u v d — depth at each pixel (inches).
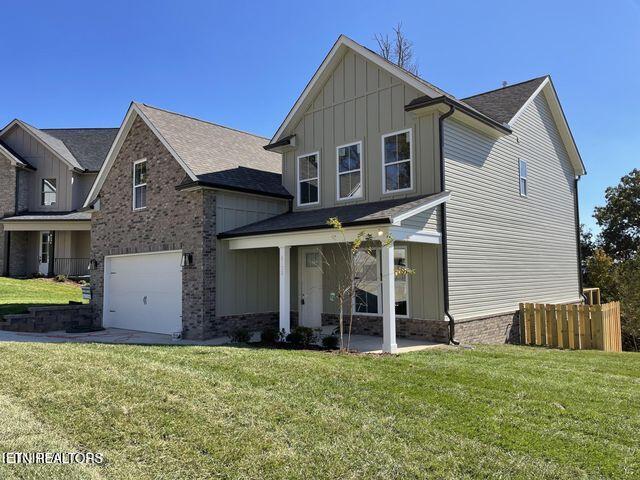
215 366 301.9
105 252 642.8
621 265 962.7
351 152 539.2
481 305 514.6
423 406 231.9
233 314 530.6
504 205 580.4
